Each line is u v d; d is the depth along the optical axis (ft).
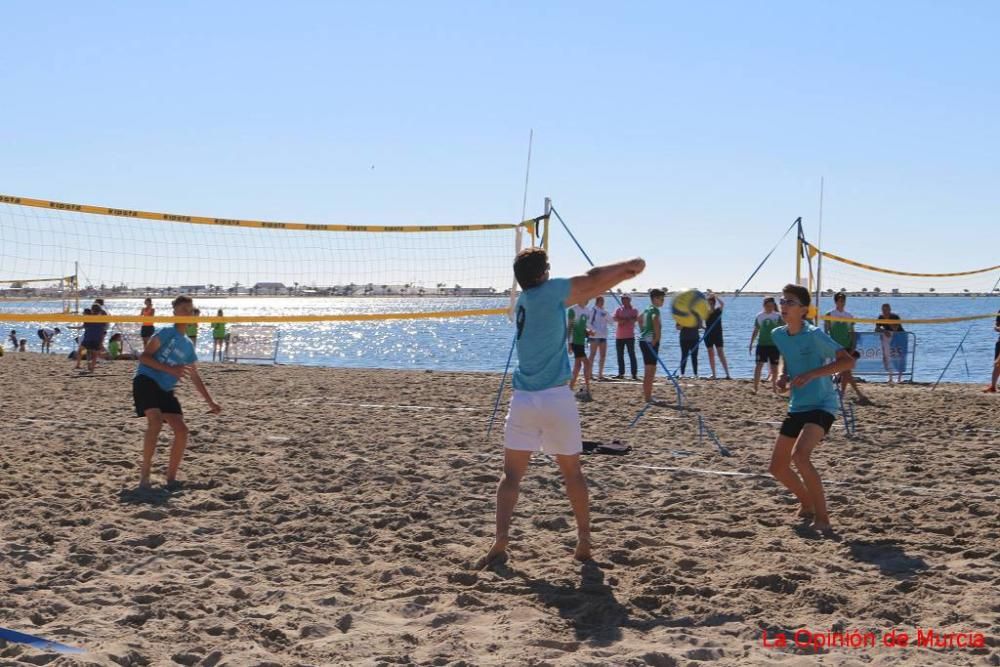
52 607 12.98
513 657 11.37
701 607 13.26
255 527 17.72
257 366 61.82
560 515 18.85
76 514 18.53
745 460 25.00
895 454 26.07
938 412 35.99
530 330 14.93
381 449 26.37
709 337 51.31
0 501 19.48
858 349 51.34
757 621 12.66
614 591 14.14
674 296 20.94
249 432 29.12
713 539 17.12
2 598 13.33
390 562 15.74
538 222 27.96
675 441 28.32
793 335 17.84
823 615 13.05
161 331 21.13
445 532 17.57
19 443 26.58
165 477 22.22
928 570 14.90
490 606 13.33
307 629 12.32
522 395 15.17
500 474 22.68
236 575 14.75
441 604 13.57
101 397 40.06
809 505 18.31
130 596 13.64
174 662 11.22
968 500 19.94
